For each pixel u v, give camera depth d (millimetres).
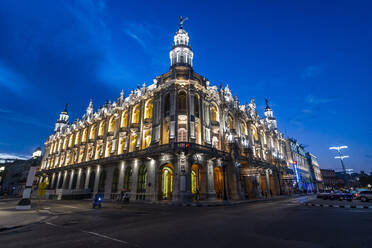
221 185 31859
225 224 9336
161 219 11242
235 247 5762
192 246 5910
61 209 17656
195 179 31312
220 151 30719
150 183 28172
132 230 8305
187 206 20641
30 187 18281
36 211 15875
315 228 8180
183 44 35906
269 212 13875
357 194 30797
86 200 33156
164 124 30750
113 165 35562
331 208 15984
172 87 31234
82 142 49094
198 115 30984
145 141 33812
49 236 7508
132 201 27500
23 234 7953
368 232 7375
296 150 71062
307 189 70562
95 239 6887
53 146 63906
